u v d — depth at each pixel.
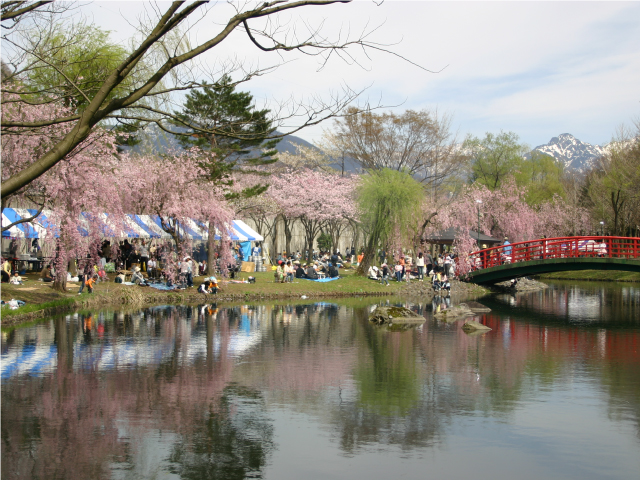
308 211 57.03
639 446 10.18
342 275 46.91
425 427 11.10
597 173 71.56
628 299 40.47
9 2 9.42
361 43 8.24
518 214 65.38
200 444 10.02
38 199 27.86
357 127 57.28
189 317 26.33
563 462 9.41
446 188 63.38
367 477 8.74
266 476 8.72
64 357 16.83
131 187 32.84
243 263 45.09
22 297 26.22
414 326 25.42
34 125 8.20
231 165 37.31
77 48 18.42
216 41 7.86
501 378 15.28
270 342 20.23
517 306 35.38
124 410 11.86
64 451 9.60
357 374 15.52
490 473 8.95
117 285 32.94
